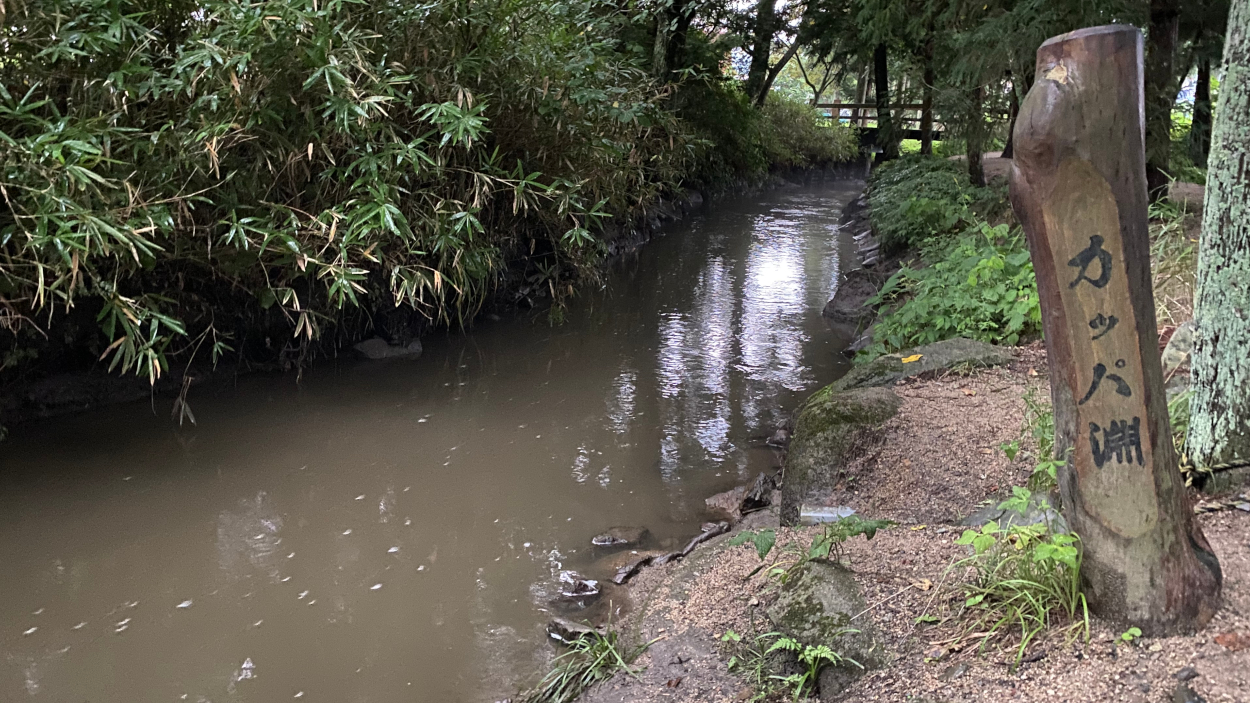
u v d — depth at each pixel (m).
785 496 3.47
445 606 3.07
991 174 11.36
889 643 2.16
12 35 3.68
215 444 4.41
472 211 5.15
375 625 2.94
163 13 4.35
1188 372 3.19
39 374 4.47
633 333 6.95
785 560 2.81
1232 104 2.29
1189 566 1.82
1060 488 1.94
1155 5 6.25
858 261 10.38
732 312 7.74
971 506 2.94
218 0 4.09
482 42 5.61
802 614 2.33
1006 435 3.33
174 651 2.77
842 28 14.75
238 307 5.16
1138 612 1.83
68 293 3.74
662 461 4.41
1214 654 1.73
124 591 3.11
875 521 2.59
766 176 19.53
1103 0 5.48
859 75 24.09
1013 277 4.94
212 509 3.75
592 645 2.70
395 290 5.49
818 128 23.47
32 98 3.92
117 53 4.02
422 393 5.35
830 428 3.51
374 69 4.61
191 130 4.08
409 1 5.07
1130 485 1.80
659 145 8.97
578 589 3.14
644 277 9.23
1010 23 6.02
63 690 2.56
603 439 4.70
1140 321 1.75
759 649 2.36
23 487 3.82
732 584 2.79
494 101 5.74
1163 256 4.55
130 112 4.14
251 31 4.04
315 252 4.53
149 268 4.15
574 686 2.49
